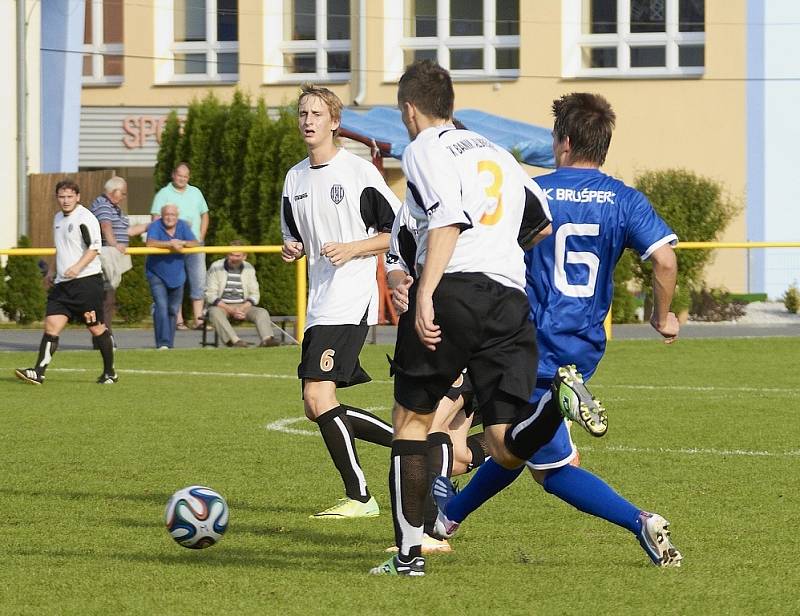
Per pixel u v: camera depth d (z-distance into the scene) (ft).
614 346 174.40
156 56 321.93
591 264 57.31
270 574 53.98
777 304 256.32
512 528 65.36
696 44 300.81
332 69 320.29
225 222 228.63
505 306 51.67
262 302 219.61
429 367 51.60
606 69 305.94
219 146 232.73
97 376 143.23
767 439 97.25
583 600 48.78
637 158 300.81
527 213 54.03
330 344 71.41
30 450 92.58
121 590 50.83
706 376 143.95
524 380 51.88
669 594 49.78
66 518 68.90
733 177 295.69
